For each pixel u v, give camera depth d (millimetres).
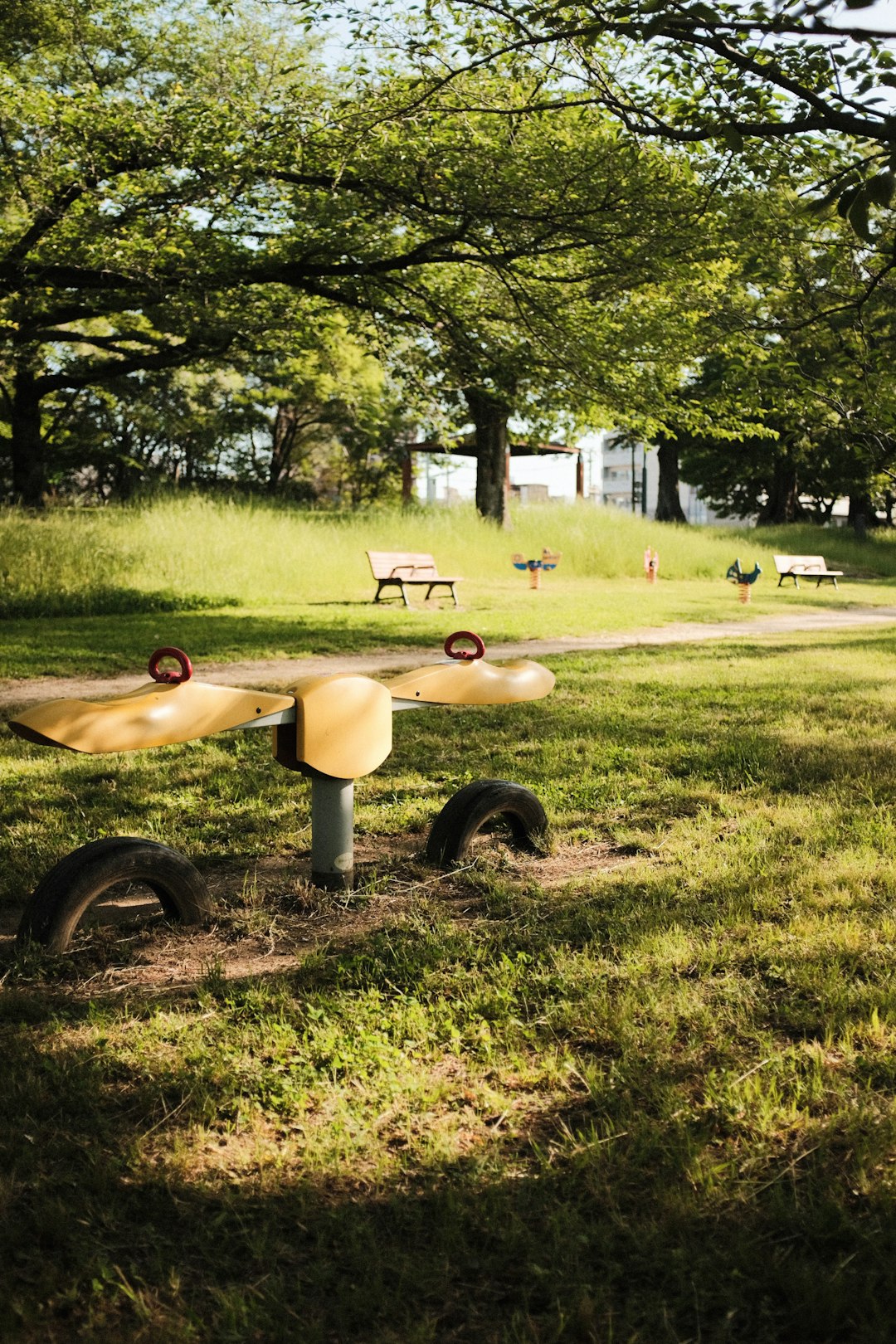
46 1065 2664
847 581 31656
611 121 12156
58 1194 2182
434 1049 2771
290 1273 1962
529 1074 2637
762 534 39562
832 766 6035
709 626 16453
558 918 3756
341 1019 2936
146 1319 1820
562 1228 2047
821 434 9344
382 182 14141
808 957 3320
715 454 49844
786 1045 2791
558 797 5383
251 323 17094
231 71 16406
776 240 10289
